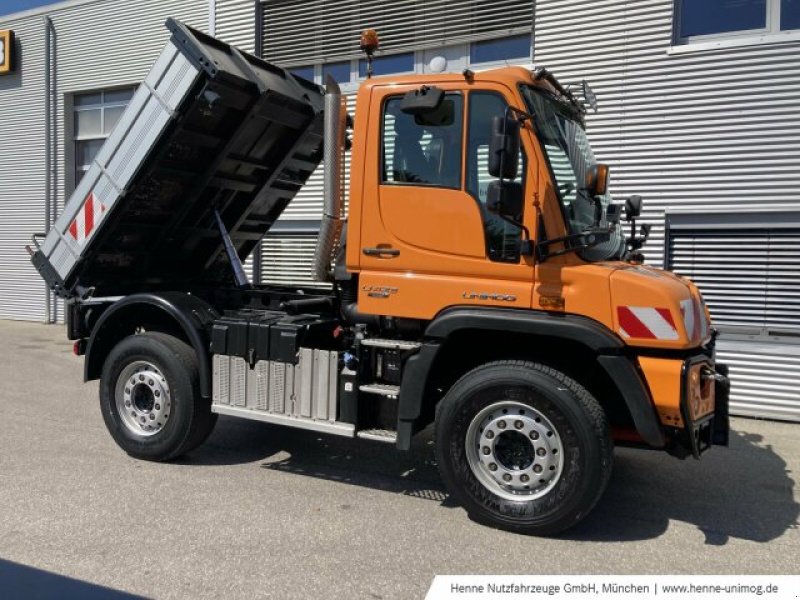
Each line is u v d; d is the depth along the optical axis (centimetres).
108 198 572
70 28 1385
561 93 501
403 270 465
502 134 402
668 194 812
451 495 494
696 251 809
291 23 1088
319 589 344
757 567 386
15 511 436
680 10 810
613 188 841
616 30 834
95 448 587
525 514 418
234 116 580
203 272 721
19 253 1488
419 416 453
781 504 491
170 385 545
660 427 405
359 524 434
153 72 542
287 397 512
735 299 788
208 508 453
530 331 419
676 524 450
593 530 436
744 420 767
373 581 355
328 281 530
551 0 871
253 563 371
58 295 626
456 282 448
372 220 473
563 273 421
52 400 776
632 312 405
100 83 1359
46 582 341
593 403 411
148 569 360
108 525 418
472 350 477
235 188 657
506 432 430
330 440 640
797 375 752
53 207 1441
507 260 435
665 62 807
